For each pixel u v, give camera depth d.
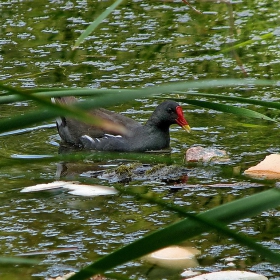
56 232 9.89
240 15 21.72
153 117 14.56
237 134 14.40
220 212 5.01
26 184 11.81
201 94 6.24
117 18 21.88
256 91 16.38
